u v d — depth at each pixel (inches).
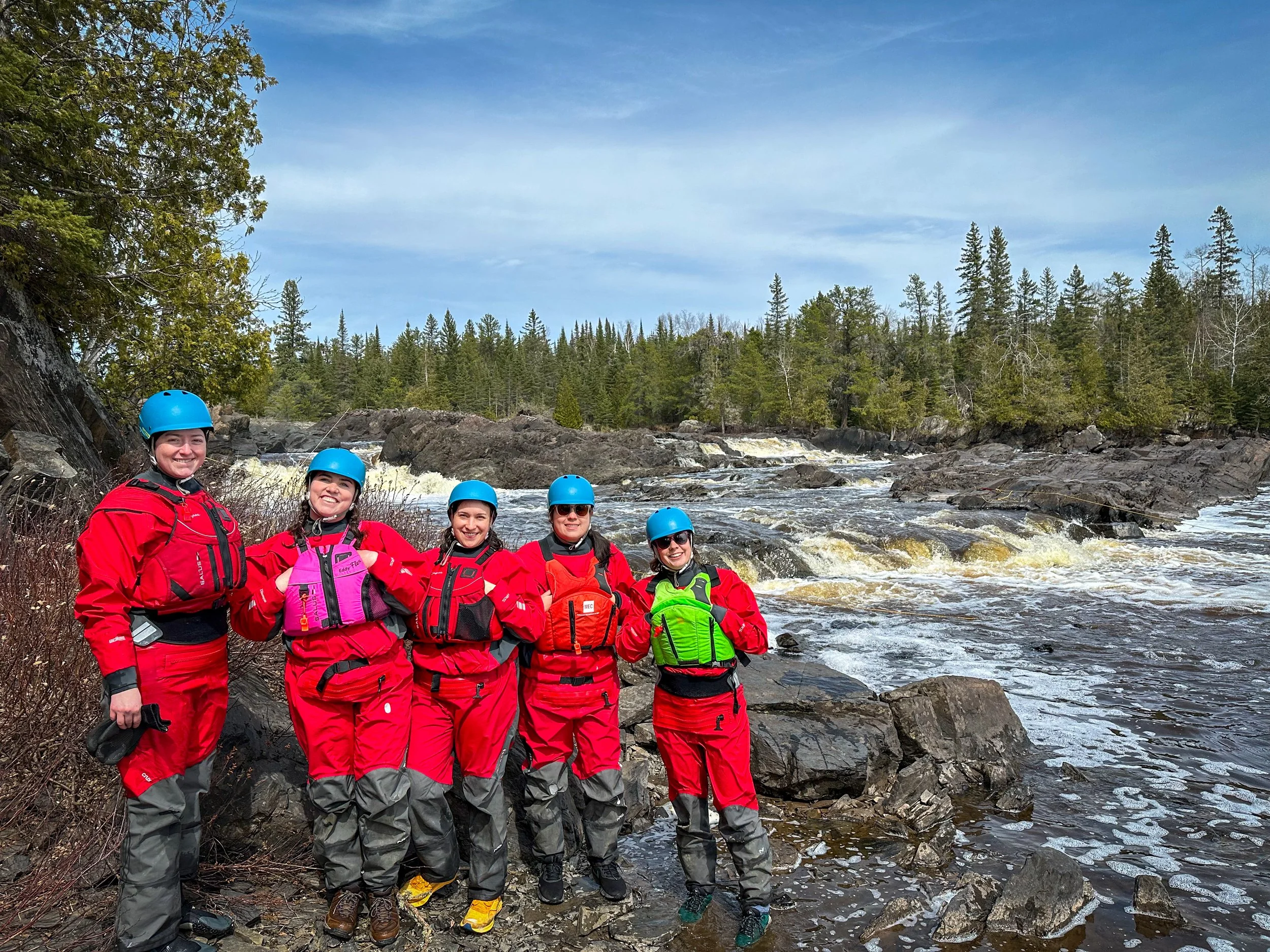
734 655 138.9
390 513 306.0
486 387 4303.6
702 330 3752.5
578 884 150.6
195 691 112.8
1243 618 421.1
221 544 113.9
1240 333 2829.7
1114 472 1137.4
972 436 2733.8
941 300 4178.2
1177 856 172.1
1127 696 290.7
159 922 110.1
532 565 138.6
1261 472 1258.0
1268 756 233.6
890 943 135.2
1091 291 3474.4
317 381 3695.9
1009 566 603.5
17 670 135.1
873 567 593.0
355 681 121.3
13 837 127.4
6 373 356.5
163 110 584.7
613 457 1669.5
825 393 3125.0
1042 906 142.8
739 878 138.6
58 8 515.8
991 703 233.8
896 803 194.4
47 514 225.8
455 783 152.2
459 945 128.9
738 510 882.1
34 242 454.0
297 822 143.4
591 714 141.9
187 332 588.7
